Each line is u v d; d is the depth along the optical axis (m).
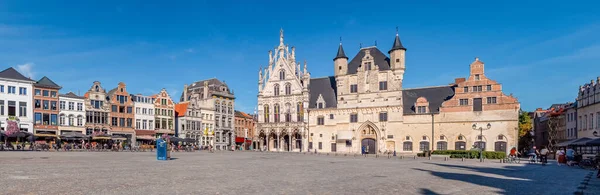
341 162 42.53
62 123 85.94
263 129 99.69
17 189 15.09
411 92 89.31
